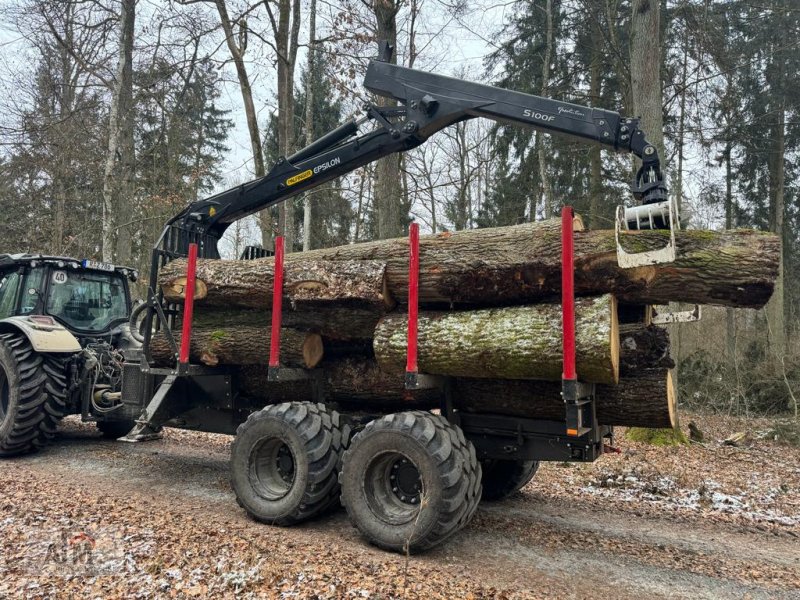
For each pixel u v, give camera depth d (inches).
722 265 138.6
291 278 188.7
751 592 141.6
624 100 556.1
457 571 146.3
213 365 220.2
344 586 131.6
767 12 648.4
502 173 926.4
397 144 208.4
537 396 170.6
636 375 169.2
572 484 249.4
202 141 801.6
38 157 610.5
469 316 167.0
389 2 417.4
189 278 206.2
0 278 307.1
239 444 186.7
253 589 128.0
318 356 203.5
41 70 594.9
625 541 177.2
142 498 201.6
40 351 253.9
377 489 165.0
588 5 568.7
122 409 266.8
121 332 309.0
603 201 681.6
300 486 173.3
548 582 142.9
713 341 619.2
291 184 229.6
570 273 142.8
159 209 612.1
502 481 216.2
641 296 150.9
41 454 275.0
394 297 184.7
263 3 475.8
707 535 187.8
